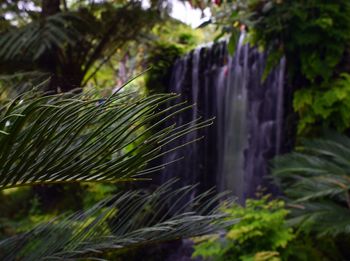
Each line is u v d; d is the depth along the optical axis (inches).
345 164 93.7
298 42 114.7
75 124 23.9
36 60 137.0
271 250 96.4
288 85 134.8
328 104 112.3
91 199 158.9
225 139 182.4
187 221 40.5
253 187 155.9
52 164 24.5
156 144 27.9
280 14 114.0
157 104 25.9
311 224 88.6
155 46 212.8
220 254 98.8
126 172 27.0
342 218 85.0
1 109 23.4
